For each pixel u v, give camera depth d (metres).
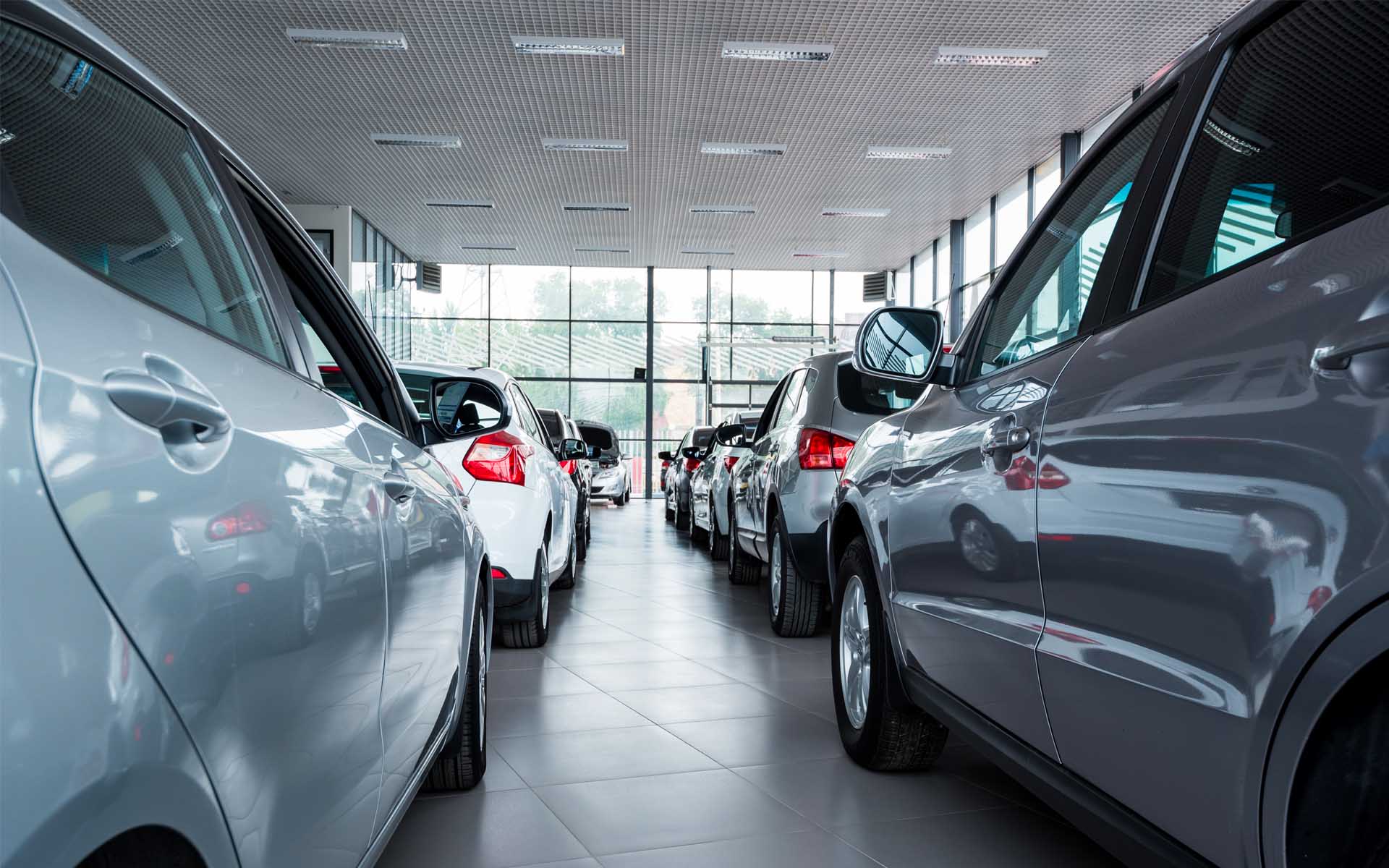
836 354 5.28
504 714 3.92
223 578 0.98
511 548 4.66
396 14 10.45
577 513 8.47
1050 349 2.02
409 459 2.12
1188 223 1.64
